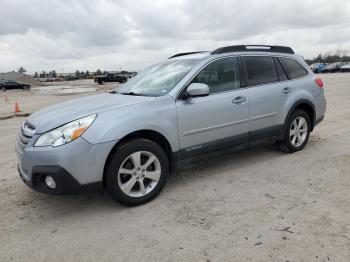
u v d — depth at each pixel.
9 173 5.44
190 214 3.79
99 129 3.71
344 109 10.74
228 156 5.80
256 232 3.35
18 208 4.12
